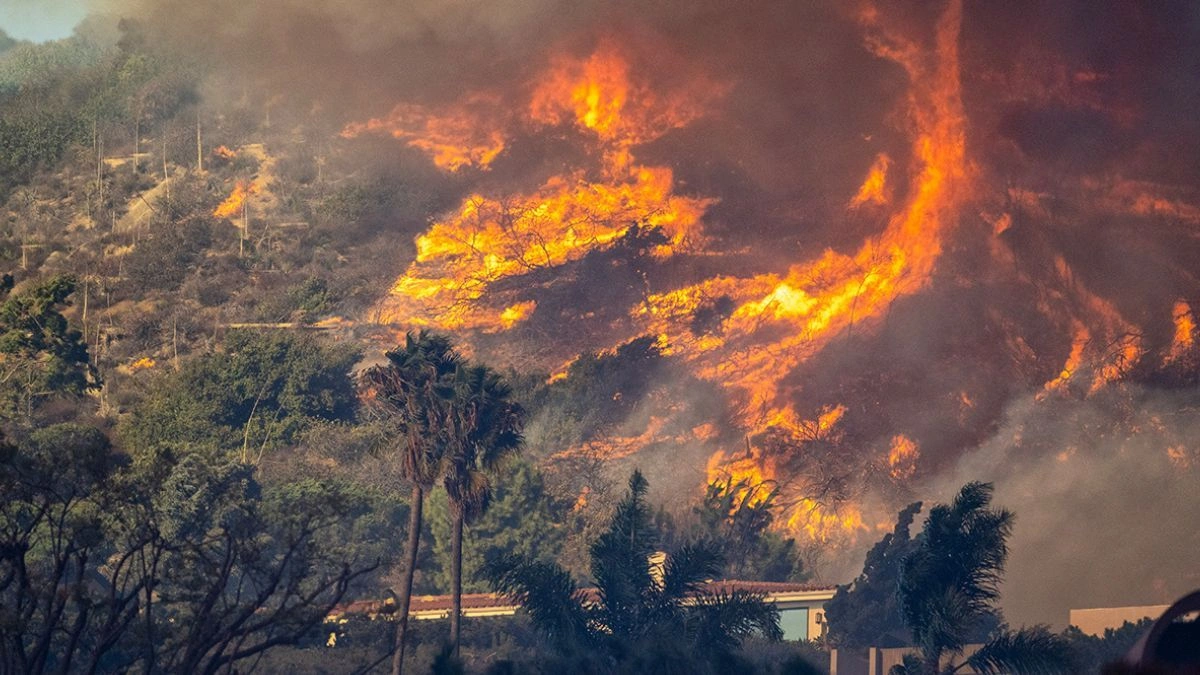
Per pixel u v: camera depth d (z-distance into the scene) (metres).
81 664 76.94
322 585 64.62
